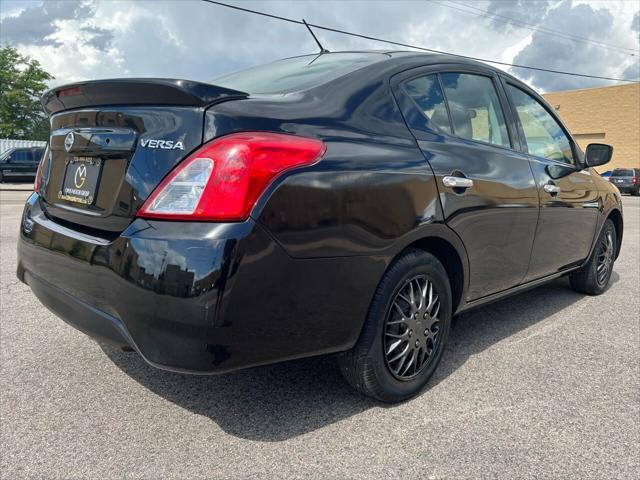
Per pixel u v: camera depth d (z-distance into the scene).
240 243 1.76
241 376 2.75
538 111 3.70
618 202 4.61
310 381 2.71
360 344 2.26
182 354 1.80
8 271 4.87
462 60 3.09
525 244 3.17
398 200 2.24
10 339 3.20
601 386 2.72
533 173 3.25
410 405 2.49
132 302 1.84
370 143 2.25
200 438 2.18
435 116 2.71
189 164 1.84
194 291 1.74
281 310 1.89
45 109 2.66
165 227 1.82
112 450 2.08
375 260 2.16
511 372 2.88
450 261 2.70
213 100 1.92
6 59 41.31
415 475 1.96
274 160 1.86
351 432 2.24
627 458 2.10
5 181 19.62
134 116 2.01
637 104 33.59
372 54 2.88
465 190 2.60
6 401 2.45
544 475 1.98
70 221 2.26
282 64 3.05
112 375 2.74
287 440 2.17
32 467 1.97
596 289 4.52
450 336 3.45
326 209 1.98
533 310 4.07
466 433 2.25
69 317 2.24
